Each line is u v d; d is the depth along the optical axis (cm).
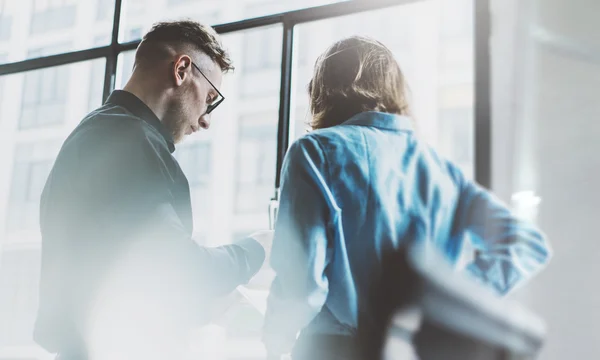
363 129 116
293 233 109
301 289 107
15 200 1808
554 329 137
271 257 112
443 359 74
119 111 130
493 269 106
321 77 123
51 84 1959
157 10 1809
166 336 117
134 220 117
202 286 118
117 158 120
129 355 117
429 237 111
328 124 122
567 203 143
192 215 131
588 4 150
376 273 108
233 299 128
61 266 122
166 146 128
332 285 109
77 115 1917
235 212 2155
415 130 119
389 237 109
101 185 119
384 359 79
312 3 174
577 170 144
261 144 2131
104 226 118
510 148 148
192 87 138
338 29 171
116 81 201
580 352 134
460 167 117
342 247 110
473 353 74
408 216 111
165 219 118
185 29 139
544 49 151
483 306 76
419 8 162
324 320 109
